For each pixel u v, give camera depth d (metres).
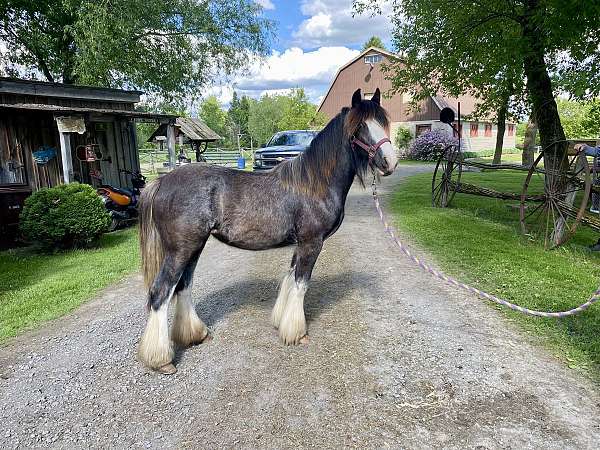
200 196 3.11
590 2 5.60
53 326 4.09
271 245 3.40
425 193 12.68
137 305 4.62
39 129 9.10
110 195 8.89
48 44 14.58
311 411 2.69
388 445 2.38
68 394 2.94
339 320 4.06
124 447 2.40
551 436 2.43
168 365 3.18
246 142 65.44
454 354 3.38
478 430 2.49
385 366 3.22
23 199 7.57
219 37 14.88
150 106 15.52
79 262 6.32
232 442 2.42
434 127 31.22
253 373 3.16
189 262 3.32
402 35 11.02
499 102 11.21
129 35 12.83
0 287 5.18
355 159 3.40
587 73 6.68
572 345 3.44
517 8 8.30
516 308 2.92
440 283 5.05
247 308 4.43
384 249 6.66
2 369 3.29
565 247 6.42
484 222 8.41
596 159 7.86
